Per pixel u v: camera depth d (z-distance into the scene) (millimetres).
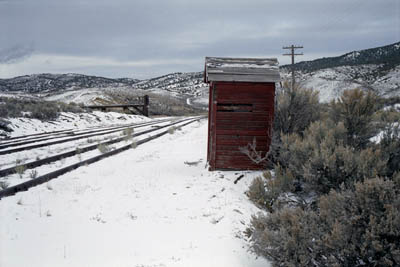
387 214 3838
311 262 3922
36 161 9414
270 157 9297
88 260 4215
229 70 9477
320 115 9828
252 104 9359
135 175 8828
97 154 11594
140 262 4172
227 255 4438
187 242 4824
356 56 176000
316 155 6273
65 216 5699
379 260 3668
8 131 16438
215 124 9398
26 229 5031
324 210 4324
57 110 24000
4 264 3973
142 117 33688
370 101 7789
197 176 8891
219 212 6105
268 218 4688
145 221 5617
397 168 6234
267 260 4324
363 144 7625
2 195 6375
